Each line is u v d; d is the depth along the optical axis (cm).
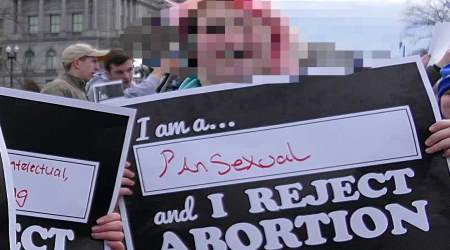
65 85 415
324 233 182
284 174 185
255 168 186
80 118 184
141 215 189
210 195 187
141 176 190
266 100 188
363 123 183
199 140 189
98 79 402
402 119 182
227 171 188
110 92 283
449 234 177
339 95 185
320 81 186
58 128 183
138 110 192
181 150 190
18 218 179
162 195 189
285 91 187
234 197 187
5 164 128
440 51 201
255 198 186
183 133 191
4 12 4881
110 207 185
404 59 183
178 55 204
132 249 189
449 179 178
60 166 183
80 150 184
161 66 207
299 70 188
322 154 184
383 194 181
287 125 186
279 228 184
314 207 183
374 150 182
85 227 184
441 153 179
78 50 425
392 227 180
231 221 186
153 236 188
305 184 184
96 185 185
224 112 190
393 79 183
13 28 4881
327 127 185
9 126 180
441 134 178
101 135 185
